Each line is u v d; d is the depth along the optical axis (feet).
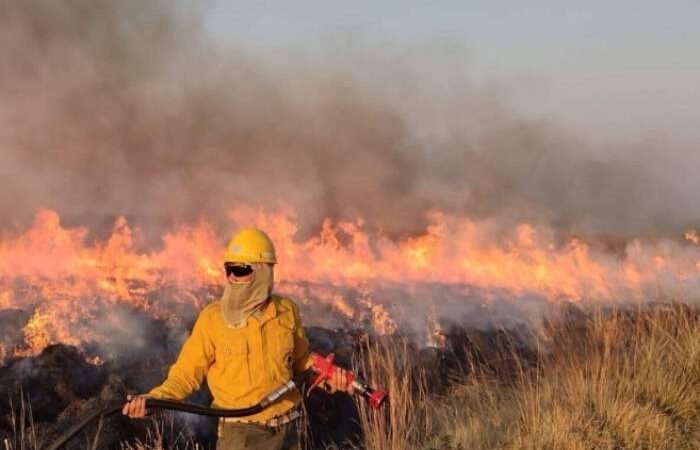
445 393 24.88
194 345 11.42
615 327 24.21
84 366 25.02
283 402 11.71
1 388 22.59
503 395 22.53
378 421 17.95
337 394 24.67
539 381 21.38
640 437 17.40
